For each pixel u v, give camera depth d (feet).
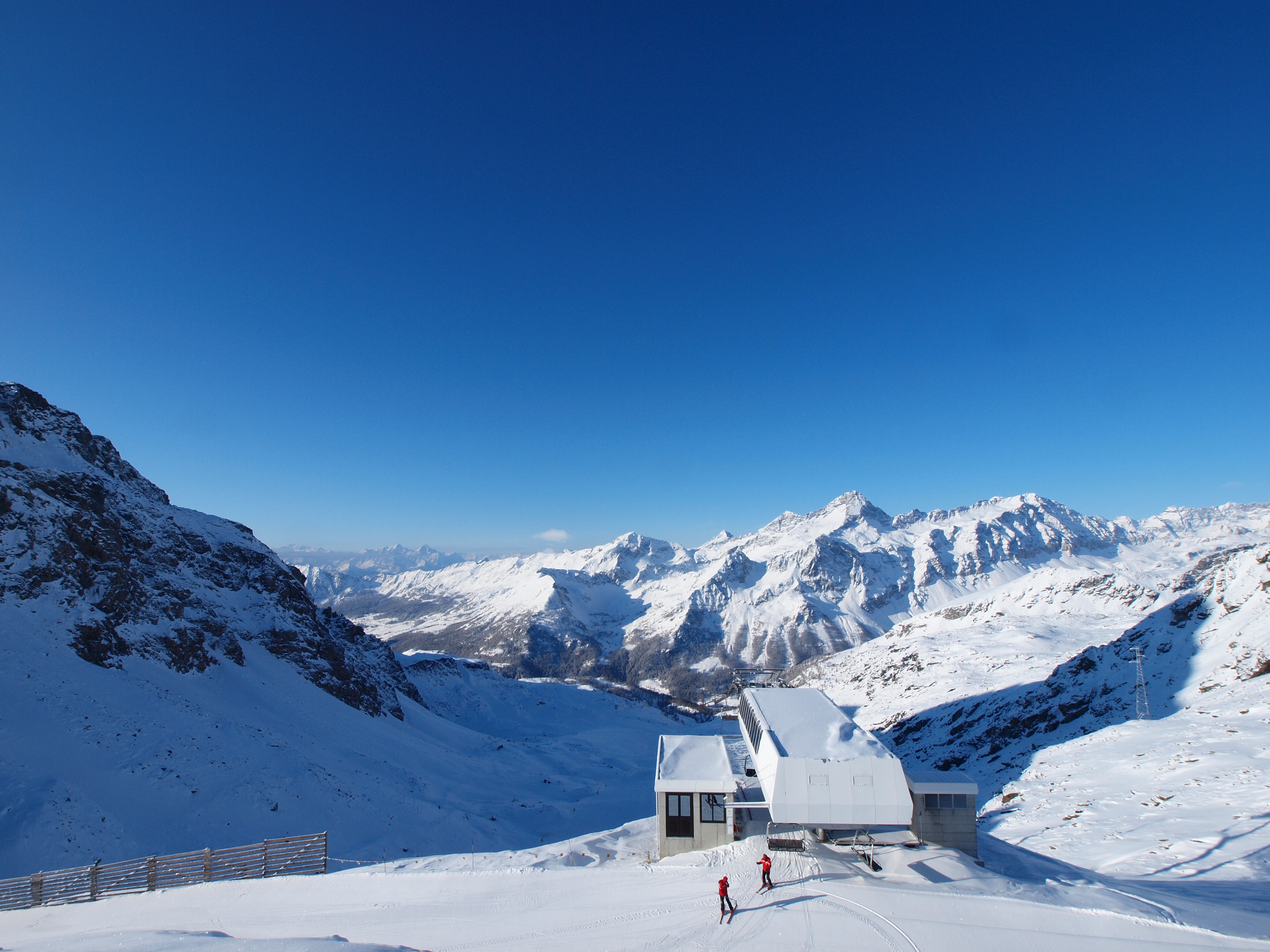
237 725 199.21
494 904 77.87
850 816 88.79
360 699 335.06
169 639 232.32
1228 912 74.13
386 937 69.51
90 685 174.60
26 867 110.42
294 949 57.11
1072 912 70.33
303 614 372.58
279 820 156.25
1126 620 533.96
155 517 324.39
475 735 418.31
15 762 132.67
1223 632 275.18
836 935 64.69
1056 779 196.75
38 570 198.90
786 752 94.02
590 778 338.34
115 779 143.74
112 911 85.40
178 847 132.36
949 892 76.54
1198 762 168.25
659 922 69.46
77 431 300.81
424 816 190.29
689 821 103.86
